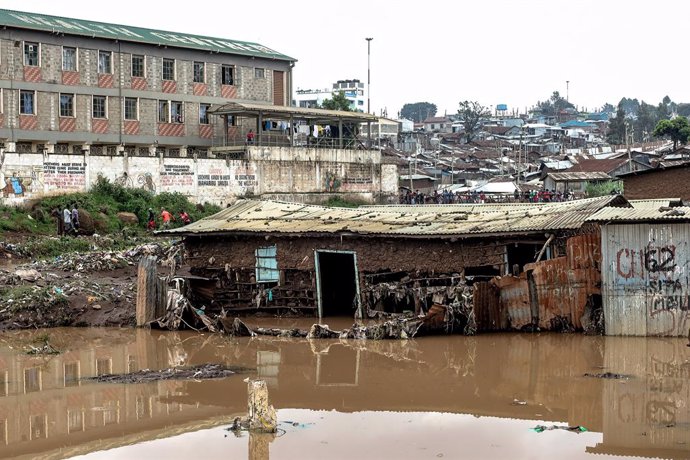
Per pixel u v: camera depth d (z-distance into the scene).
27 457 17.72
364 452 17.72
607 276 28.34
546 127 153.38
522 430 19.02
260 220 36.28
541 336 28.75
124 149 60.69
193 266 35.66
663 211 29.05
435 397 21.78
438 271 31.30
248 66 67.12
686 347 26.72
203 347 28.33
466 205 36.91
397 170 70.25
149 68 61.41
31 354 27.27
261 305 34.22
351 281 35.53
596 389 22.20
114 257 40.59
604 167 89.06
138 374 24.41
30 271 36.25
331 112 64.94
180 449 18.08
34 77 55.69
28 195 48.91
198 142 64.12
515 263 31.12
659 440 18.25
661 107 197.38
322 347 28.06
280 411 20.72
